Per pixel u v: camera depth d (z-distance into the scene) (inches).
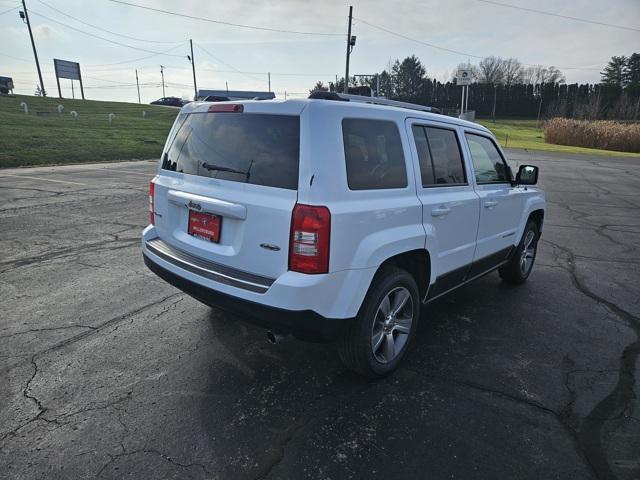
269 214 103.7
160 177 139.2
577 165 976.9
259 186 107.3
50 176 520.1
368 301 115.3
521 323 166.2
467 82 1562.5
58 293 178.4
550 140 1889.8
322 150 101.8
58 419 104.3
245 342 143.6
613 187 625.0
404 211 120.0
